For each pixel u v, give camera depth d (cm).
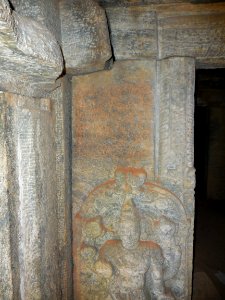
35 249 144
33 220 142
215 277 246
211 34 170
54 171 169
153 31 174
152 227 175
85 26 157
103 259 172
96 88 183
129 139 182
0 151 123
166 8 170
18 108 131
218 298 215
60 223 177
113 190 177
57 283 173
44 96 157
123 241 168
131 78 179
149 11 172
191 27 171
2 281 127
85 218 184
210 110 484
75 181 189
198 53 172
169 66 173
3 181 124
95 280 186
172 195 174
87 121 186
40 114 149
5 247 126
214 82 435
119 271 168
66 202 181
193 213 177
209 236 347
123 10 174
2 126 122
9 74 122
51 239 165
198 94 443
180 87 173
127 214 168
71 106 187
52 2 151
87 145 187
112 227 180
